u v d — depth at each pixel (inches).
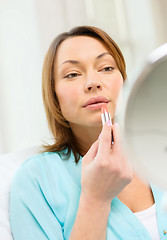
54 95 31.1
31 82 61.3
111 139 21.4
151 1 77.5
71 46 28.7
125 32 75.2
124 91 11.7
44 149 36.4
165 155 11.5
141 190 28.3
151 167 11.4
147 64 11.4
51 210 27.7
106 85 26.9
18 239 26.1
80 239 22.6
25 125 60.0
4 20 61.1
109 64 28.8
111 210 26.2
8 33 61.1
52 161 30.7
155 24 77.3
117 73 28.4
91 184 22.0
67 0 67.1
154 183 11.3
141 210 27.2
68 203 27.5
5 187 30.5
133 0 76.3
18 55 61.2
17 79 60.6
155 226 26.1
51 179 29.1
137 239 24.8
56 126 34.2
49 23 64.3
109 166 20.4
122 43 74.4
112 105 26.5
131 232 24.9
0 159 34.5
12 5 61.8
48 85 30.9
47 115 35.2
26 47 61.8
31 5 62.9
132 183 28.6
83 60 27.9
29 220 26.4
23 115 60.2
